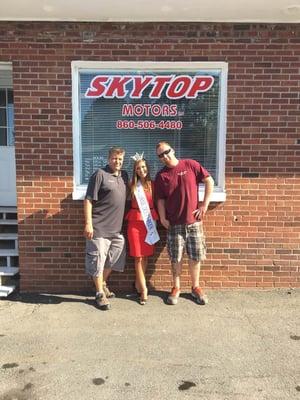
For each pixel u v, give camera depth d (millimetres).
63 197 5859
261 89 5719
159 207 5539
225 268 6008
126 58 5664
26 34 5590
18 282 6152
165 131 5926
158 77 5805
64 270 5973
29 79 5664
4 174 7781
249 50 5652
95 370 4133
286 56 5660
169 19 5512
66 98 5703
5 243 6824
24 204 5867
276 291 5988
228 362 4277
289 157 5832
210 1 4996
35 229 5906
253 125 5777
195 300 5676
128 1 5012
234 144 5809
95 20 5535
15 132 5746
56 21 5570
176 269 5613
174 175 5441
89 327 4969
